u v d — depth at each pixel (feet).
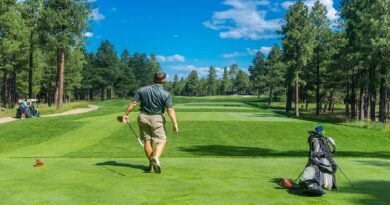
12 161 35.37
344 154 79.66
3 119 140.56
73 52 195.72
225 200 22.93
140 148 80.33
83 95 497.87
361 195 24.77
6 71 236.02
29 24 187.93
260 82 442.09
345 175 30.19
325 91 244.63
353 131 116.67
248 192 24.86
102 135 97.96
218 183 27.09
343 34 181.27
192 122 123.13
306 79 252.83
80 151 74.38
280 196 24.12
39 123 114.52
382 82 153.69
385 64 145.59
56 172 30.07
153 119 29.71
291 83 214.28
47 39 180.75
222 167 33.09
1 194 23.50
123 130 104.94
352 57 156.76
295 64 209.46
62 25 181.06
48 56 252.21
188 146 86.58
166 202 22.33
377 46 141.08
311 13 204.23
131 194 23.86
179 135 102.27
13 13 155.22
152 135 30.25
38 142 90.74
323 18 204.33
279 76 341.21
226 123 122.52
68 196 23.25
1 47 157.48
